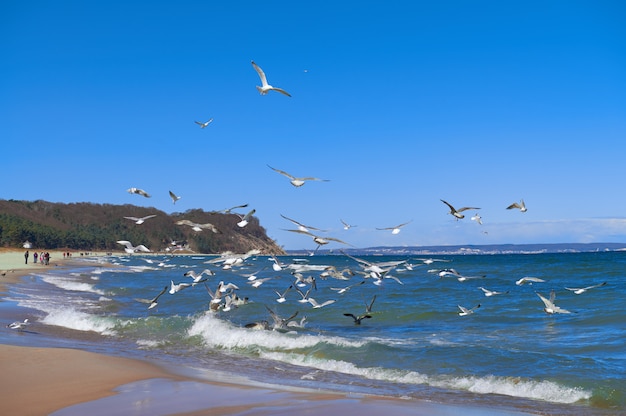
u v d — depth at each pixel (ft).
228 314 94.63
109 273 224.12
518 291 132.36
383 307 102.32
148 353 61.98
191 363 56.75
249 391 44.11
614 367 51.98
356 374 52.65
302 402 40.93
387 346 61.05
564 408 41.91
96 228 578.25
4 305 98.32
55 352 56.65
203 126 55.21
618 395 44.14
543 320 84.12
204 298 118.21
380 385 48.52
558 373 50.21
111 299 118.32
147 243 482.69
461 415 38.88
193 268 251.80
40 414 37.91
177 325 76.79
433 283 166.20
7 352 56.18
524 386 46.93
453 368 53.06
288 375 52.01
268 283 173.88
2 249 436.35
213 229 60.75
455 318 89.04
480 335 72.23
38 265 266.57
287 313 95.86
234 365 56.29
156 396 42.42
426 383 49.29
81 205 614.34
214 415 37.70
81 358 54.39
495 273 215.10
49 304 103.50
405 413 38.50
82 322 80.69
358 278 188.75
